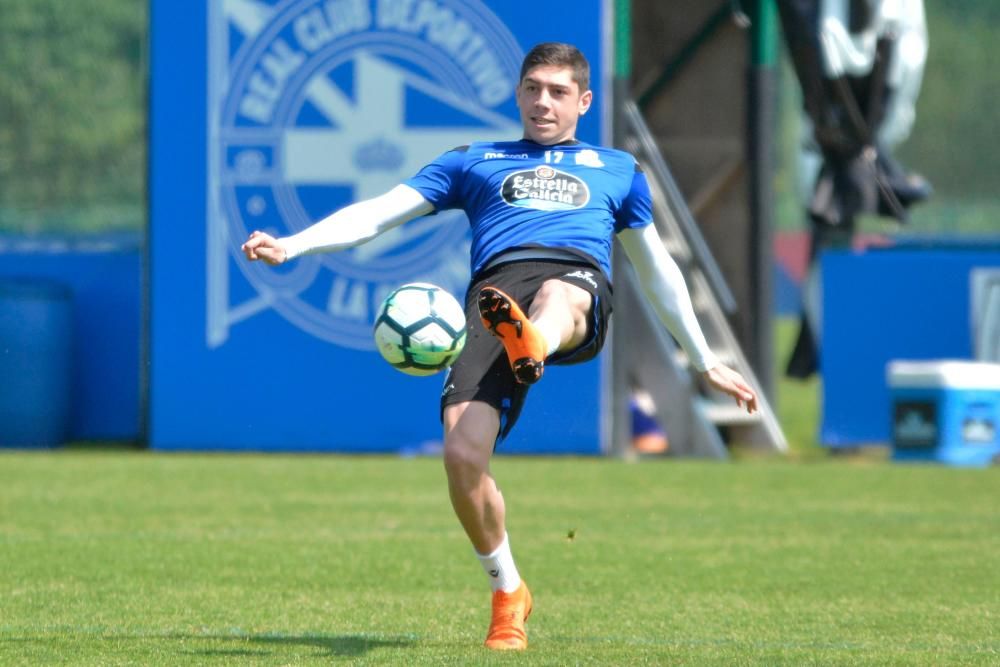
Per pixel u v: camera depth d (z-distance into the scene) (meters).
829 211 48.38
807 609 19.91
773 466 41.75
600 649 16.53
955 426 43.16
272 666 15.16
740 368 47.31
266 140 43.59
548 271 16.17
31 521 28.97
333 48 43.34
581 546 26.28
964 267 45.84
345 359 43.88
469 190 16.94
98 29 72.81
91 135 71.88
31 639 16.97
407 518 29.80
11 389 45.12
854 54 47.62
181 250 43.97
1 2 71.56
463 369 15.77
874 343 46.16
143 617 18.72
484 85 43.06
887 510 31.94
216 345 44.03
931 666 15.67
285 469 39.44
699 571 23.47
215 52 43.62
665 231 48.34
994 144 101.69
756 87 48.22
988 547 26.38
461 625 18.31
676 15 49.47
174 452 44.16
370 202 16.52
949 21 108.75
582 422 43.81
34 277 48.25
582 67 17.17
